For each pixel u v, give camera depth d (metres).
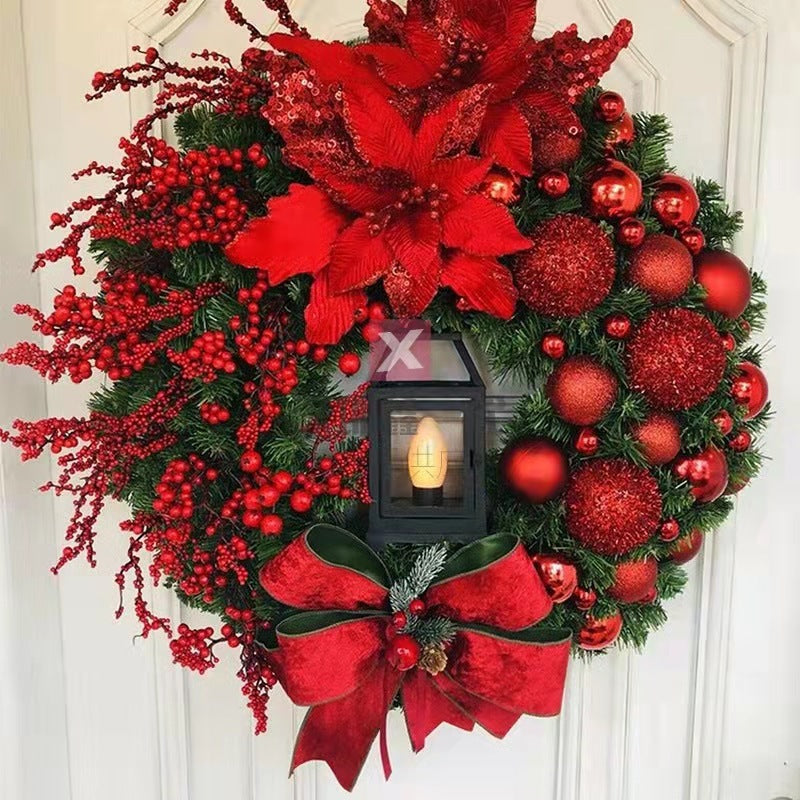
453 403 0.75
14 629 0.91
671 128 0.94
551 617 0.81
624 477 0.75
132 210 0.75
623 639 0.87
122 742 1.01
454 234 0.71
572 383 0.75
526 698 0.77
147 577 0.98
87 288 0.96
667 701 1.02
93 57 0.93
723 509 0.84
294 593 0.74
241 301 0.73
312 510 0.80
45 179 0.95
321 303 0.72
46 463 0.97
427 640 0.77
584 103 0.78
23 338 0.92
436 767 1.03
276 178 0.76
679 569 0.91
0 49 0.89
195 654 0.75
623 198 0.75
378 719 0.79
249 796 1.02
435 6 0.70
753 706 1.02
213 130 0.78
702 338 0.75
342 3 0.92
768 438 0.98
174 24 0.92
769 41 0.93
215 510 0.76
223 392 0.75
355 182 0.70
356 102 0.68
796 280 0.96
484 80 0.71
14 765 0.91
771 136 0.94
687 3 0.92
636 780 1.03
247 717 1.01
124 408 0.79
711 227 0.85
